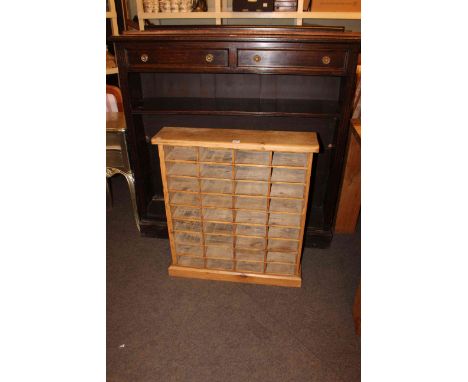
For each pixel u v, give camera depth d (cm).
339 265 184
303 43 147
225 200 160
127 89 166
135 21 222
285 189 153
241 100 188
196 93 193
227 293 165
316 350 136
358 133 161
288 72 153
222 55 154
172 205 160
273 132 150
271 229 167
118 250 196
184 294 164
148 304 158
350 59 148
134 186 192
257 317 151
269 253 174
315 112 164
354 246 200
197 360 132
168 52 156
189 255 172
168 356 133
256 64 154
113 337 141
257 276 169
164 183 153
